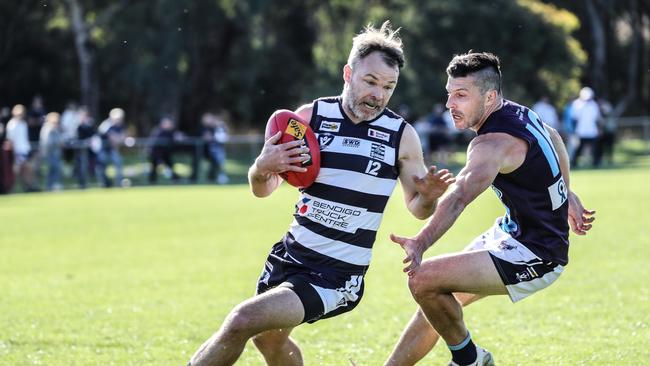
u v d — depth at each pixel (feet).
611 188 217.56
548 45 431.84
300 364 58.70
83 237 152.46
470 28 414.62
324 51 422.82
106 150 281.33
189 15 397.19
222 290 101.30
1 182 259.39
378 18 411.75
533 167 55.31
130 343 76.59
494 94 56.18
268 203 213.05
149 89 412.77
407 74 408.05
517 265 55.72
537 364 67.67
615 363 67.21
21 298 98.43
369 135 55.26
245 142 331.36
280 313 51.49
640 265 110.11
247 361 70.69
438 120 328.70
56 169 271.69
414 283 55.83
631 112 537.65
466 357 57.21
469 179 53.67
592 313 84.79
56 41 449.89
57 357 71.87
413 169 56.08
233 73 424.46
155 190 262.26
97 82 435.53
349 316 86.89
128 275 112.88
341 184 54.70
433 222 52.49
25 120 292.81
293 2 438.81
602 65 520.01
